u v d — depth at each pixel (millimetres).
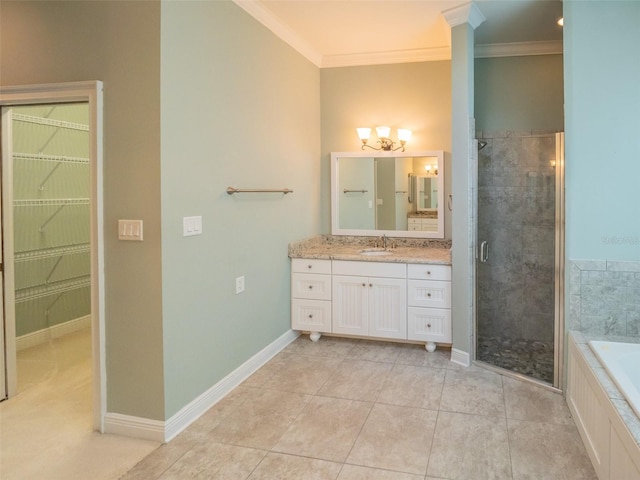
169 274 2615
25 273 4195
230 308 3281
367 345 4258
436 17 3732
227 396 3195
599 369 2398
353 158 4855
